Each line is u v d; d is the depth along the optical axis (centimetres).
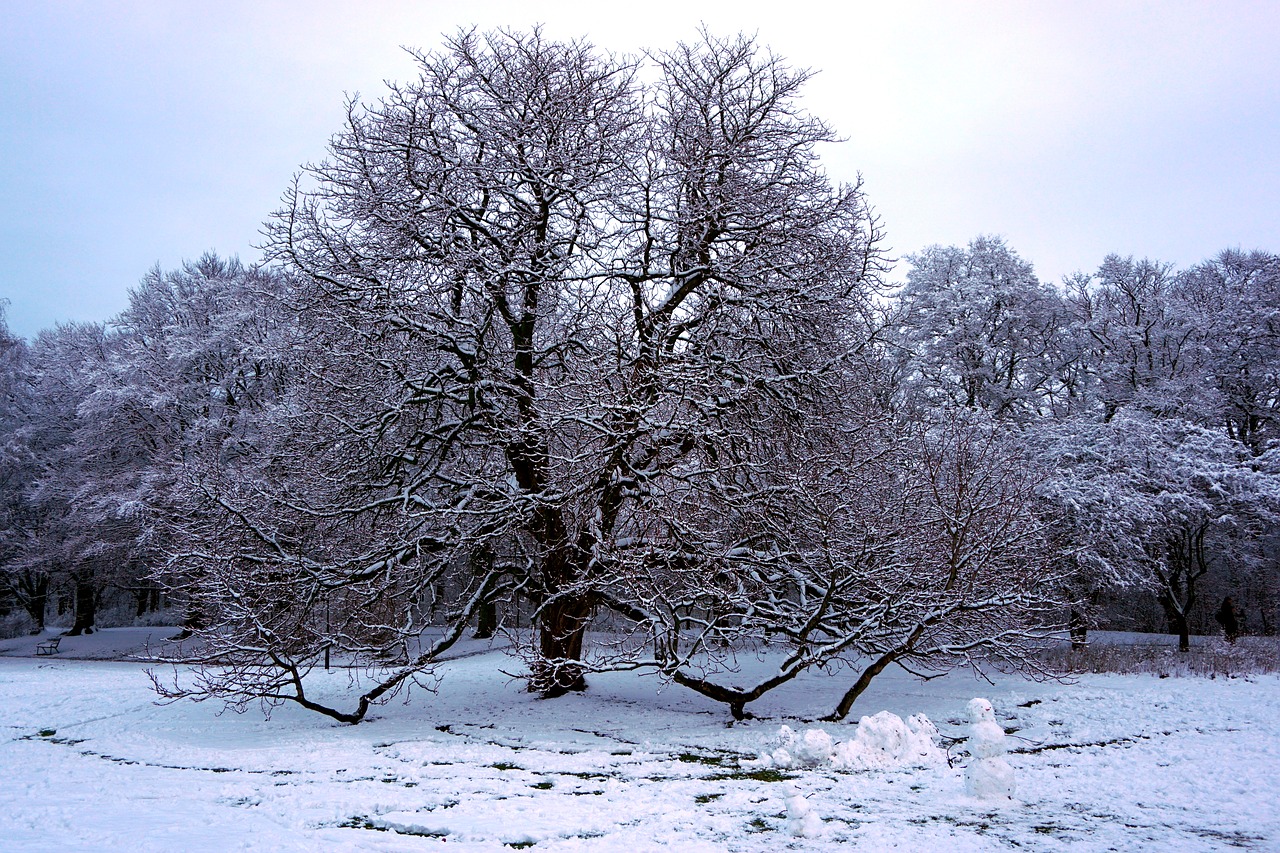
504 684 1755
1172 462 2403
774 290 1453
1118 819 724
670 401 1414
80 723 1465
